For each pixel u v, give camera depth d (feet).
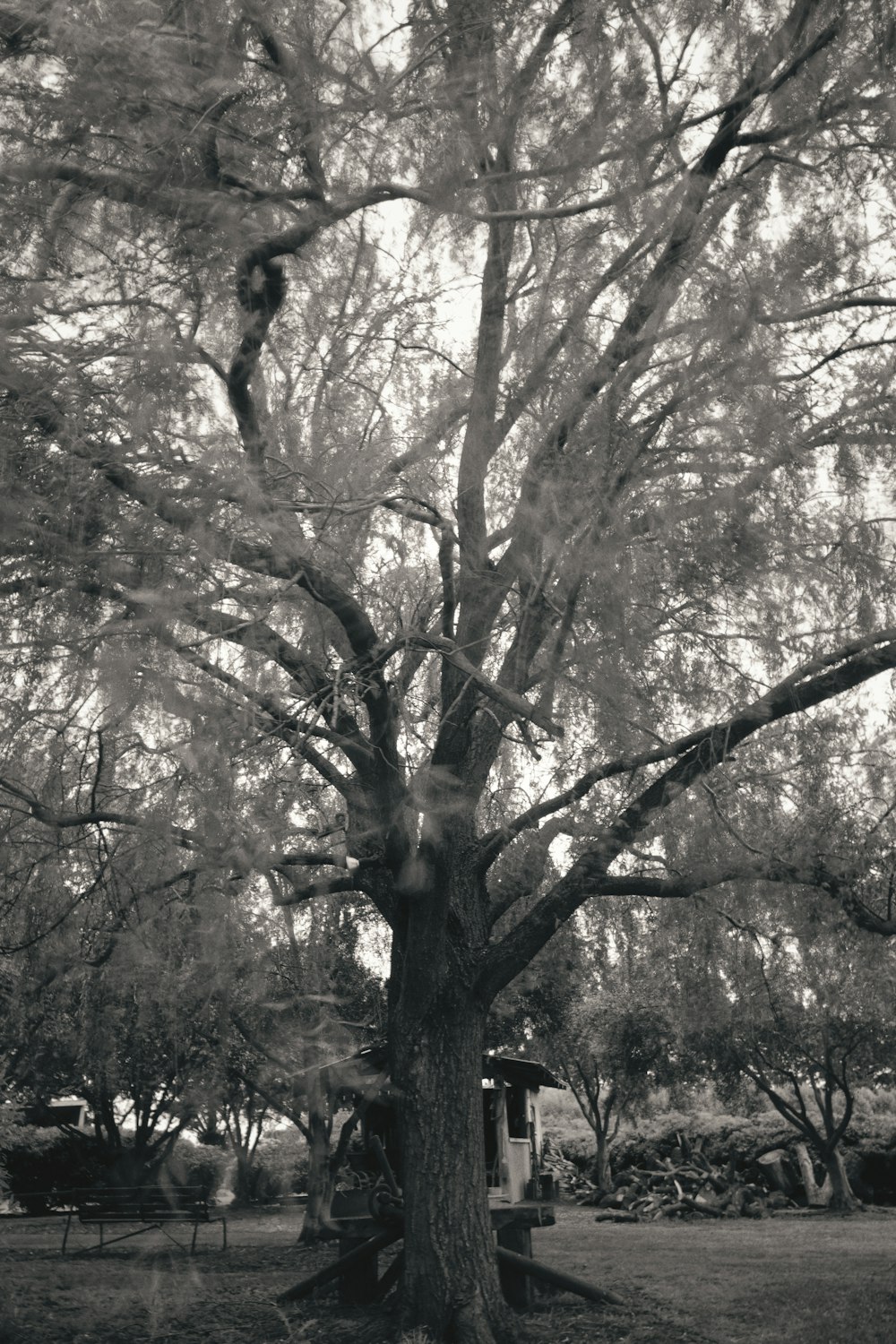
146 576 16.31
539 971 34.40
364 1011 33.47
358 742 22.89
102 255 17.06
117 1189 40.04
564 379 20.17
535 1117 46.47
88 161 16.33
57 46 14.84
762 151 21.97
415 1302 25.79
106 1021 20.70
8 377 15.53
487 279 22.15
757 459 19.19
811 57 20.07
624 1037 73.87
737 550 19.67
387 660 20.42
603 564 18.54
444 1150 26.58
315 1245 49.29
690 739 23.52
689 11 20.15
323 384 21.90
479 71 18.56
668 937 29.99
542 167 19.65
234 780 17.39
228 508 16.89
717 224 20.34
